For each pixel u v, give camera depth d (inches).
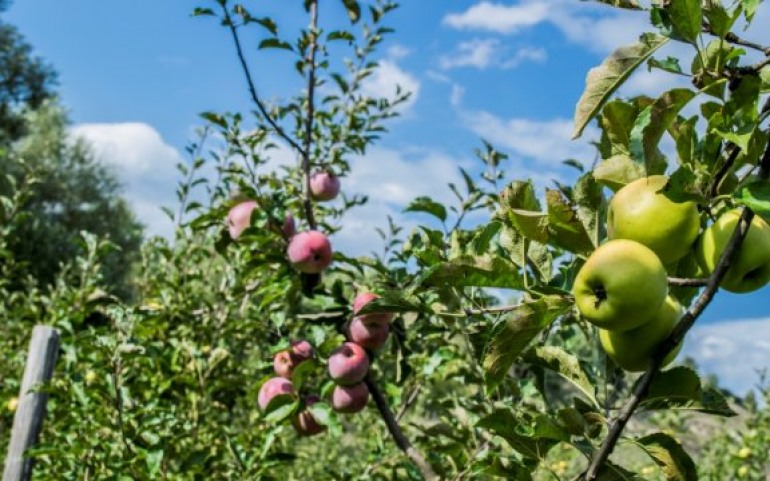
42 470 132.3
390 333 116.2
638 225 47.5
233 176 156.2
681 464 53.1
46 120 1159.6
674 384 52.3
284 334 112.9
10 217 191.9
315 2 120.6
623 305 45.0
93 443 113.1
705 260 47.9
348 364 101.7
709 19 45.6
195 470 113.3
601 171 52.1
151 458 102.2
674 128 53.2
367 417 207.2
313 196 135.7
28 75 1078.4
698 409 53.2
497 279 52.5
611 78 48.9
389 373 153.4
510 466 59.0
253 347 168.2
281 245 116.7
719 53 45.9
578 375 62.9
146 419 106.3
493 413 56.0
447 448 99.0
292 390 108.1
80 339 116.6
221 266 186.7
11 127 1034.1
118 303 120.7
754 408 207.8
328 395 107.3
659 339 48.4
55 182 1027.9
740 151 47.7
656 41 47.6
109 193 1130.0
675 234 46.9
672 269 52.5
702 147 50.9
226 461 128.2
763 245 46.9
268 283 115.9
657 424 205.8
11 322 191.3
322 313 109.8
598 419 56.6
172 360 136.3
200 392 136.9
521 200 56.3
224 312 159.3
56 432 135.6
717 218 49.7
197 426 134.1
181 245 175.6
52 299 179.6
